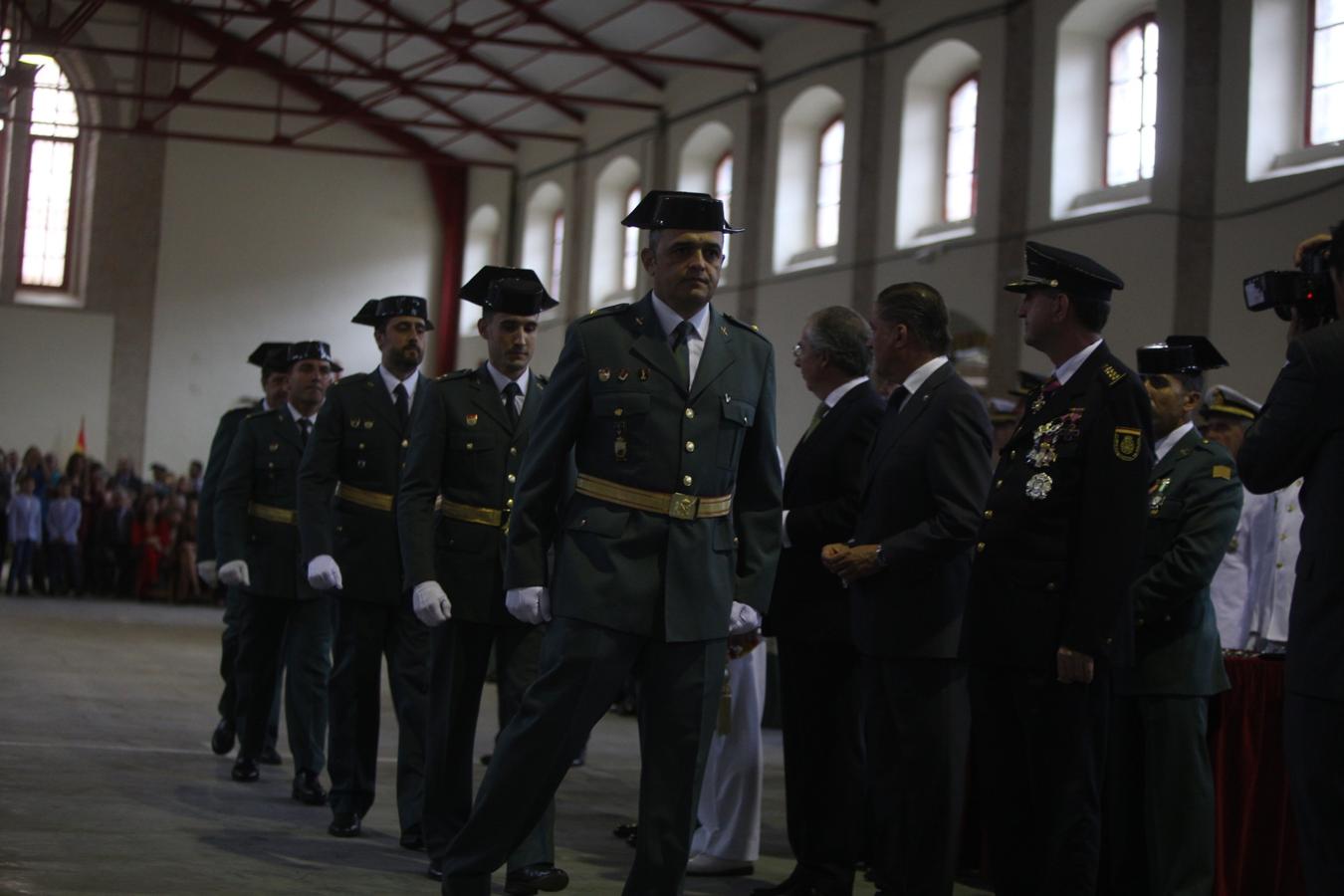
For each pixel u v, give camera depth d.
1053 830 3.50
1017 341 12.98
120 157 22.27
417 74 20.98
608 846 5.20
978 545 3.71
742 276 17.02
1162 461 4.35
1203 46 11.19
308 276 23.25
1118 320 11.78
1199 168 11.16
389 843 4.86
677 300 3.45
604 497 3.39
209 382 22.69
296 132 23.17
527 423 4.53
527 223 22.22
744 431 3.51
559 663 3.35
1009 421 7.77
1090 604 3.44
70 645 11.40
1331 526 2.77
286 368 6.20
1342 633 2.72
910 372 4.08
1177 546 4.16
